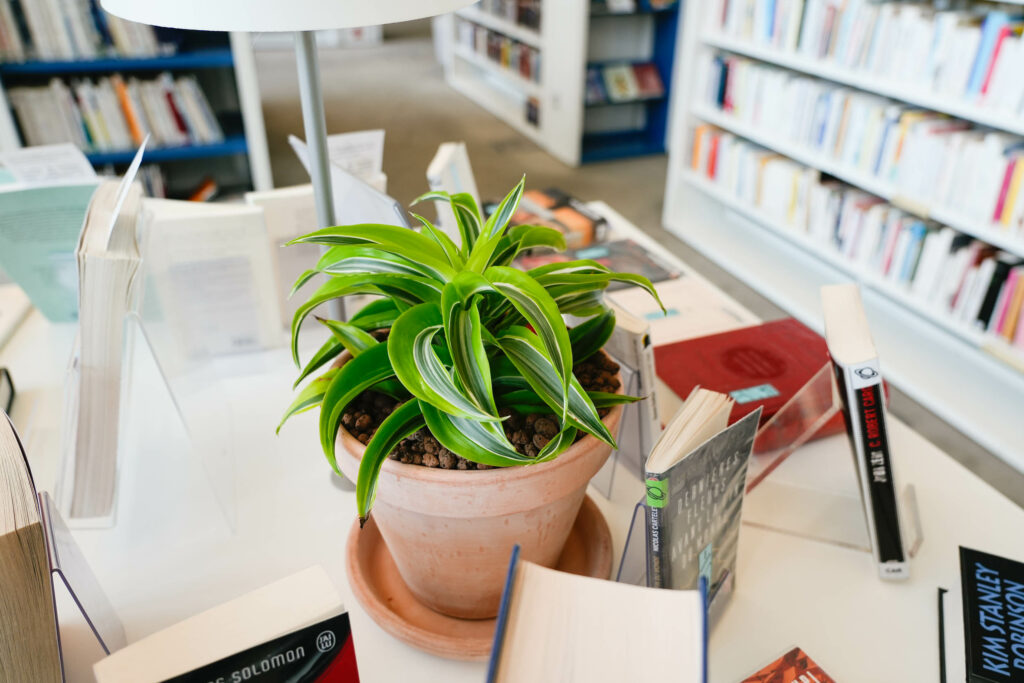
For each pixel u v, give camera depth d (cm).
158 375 85
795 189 293
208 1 64
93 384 75
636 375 92
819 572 89
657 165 459
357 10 66
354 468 67
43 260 127
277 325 130
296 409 72
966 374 242
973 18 214
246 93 328
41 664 60
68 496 89
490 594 76
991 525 95
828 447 108
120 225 80
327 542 92
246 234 118
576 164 456
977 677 74
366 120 530
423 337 60
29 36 297
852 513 97
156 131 327
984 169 212
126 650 52
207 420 103
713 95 332
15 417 114
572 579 53
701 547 74
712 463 69
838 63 261
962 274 228
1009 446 219
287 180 421
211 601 85
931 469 105
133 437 101
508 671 50
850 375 74
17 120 305
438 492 63
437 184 130
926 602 85
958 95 218
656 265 166
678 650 50
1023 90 197
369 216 107
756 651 79
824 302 85
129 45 310
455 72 624
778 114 295
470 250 75
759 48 296
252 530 94
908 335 264
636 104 499
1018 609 81
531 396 71
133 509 97
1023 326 211
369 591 81
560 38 438
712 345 129
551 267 73
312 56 86
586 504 92
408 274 66
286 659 55
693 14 327
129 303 76
